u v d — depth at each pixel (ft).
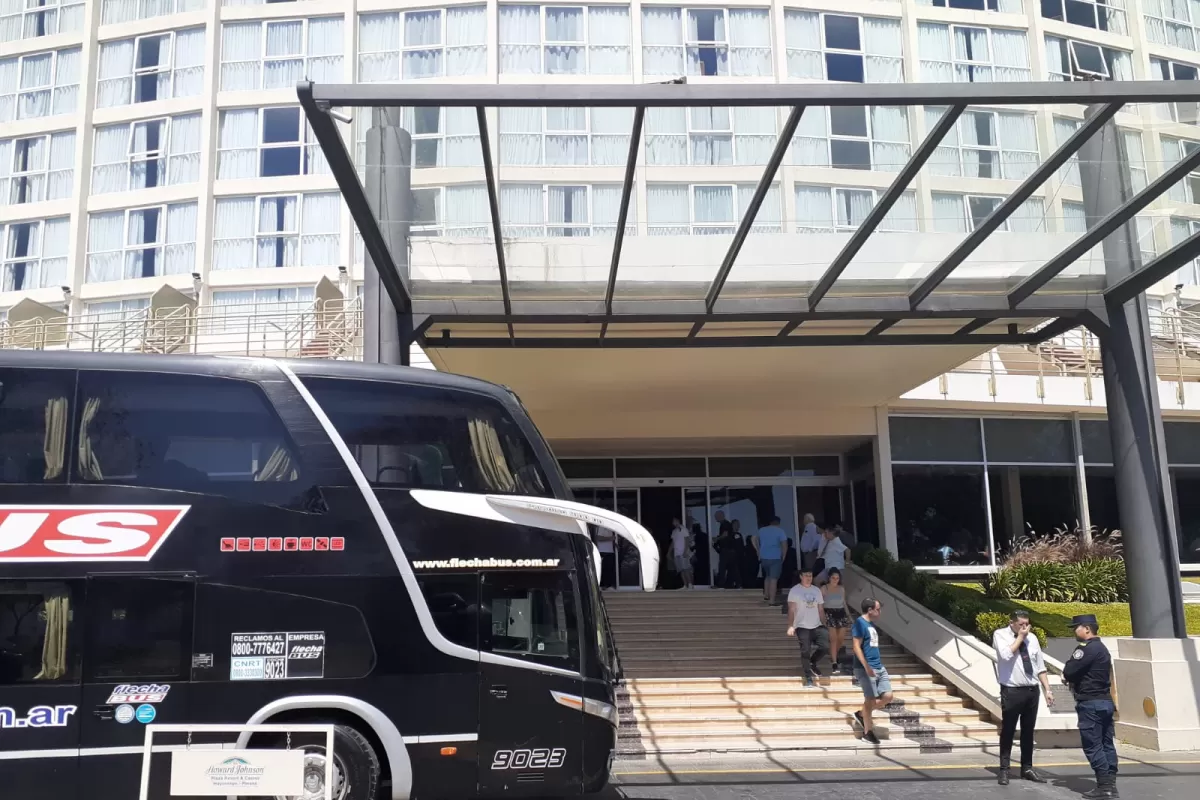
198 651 26.55
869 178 37.81
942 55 102.94
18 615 26.37
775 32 100.73
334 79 103.40
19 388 27.71
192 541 27.17
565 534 29.73
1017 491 69.87
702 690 48.11
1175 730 41.83
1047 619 52.29
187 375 28.35
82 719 25.94
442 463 29.09
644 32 100.94
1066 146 31.27
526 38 101.24
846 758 40.78
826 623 50.65
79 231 103.40
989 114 34.55
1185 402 71.82
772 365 54.13
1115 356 44.09
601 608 29.99
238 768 25.21
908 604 54.34
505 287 40.19
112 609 26.55
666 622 59.00
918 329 47.91
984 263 40.83
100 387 27.96
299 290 101.04
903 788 34.19
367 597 27.55
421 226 37.70
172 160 104.12
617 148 38.24
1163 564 43.11
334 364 29.25
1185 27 112.98
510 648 28.30
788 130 30.19
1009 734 34.83
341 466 28.27
